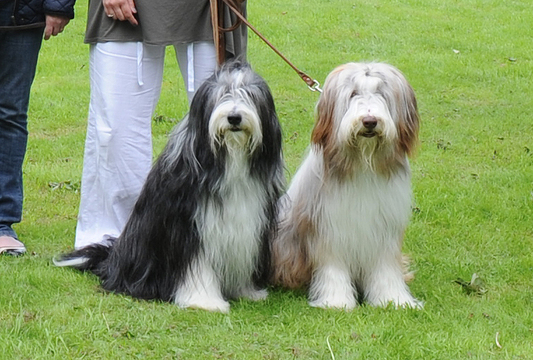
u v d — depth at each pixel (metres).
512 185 8.16
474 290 5.54
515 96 11.77
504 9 17.27
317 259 5.17
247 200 4.88
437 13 16.73
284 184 5.08
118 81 5.68
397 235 5.17
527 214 7.34
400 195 5.05
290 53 13.66
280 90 11.62
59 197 7.48
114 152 5.81
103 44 5.64
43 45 13.66
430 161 8.87
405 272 5.75
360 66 4.87
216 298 4.99
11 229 6.05
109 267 5.42
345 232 5.04
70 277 5.40
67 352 4.20
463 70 13.00
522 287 5.71
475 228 6.95
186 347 4.37
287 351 4.38
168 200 4.88
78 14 15.60
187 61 5.73
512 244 6.60
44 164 8.45
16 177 6.05
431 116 10.71
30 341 4.32
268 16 15.67
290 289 5.41
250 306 5.04
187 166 4.79
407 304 5.09
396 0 17.59
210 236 4.87
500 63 13.54
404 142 4.91
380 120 4.61
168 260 5.01
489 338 4.66
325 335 4.61
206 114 4.66
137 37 5.62
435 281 5.74
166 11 5.49
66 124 10.06
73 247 6.16
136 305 4.94
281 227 5.36
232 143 4.61
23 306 4.85
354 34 14.97
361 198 4.97
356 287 5.39
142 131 5.87
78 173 8.14
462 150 9.34
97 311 4.79
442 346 4.49
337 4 16.92
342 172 4.92
